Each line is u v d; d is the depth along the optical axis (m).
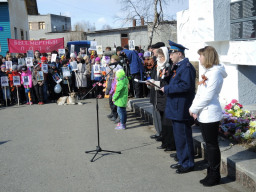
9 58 11.52
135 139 6.36
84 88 12.30
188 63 4.23
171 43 4.41
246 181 3.79
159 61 5.26
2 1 18.80
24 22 25.59
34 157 5.45
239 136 4.82
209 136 3.83
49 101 11.82
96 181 4.31
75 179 4.41
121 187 4.08
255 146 4.50
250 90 6.87
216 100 3.80
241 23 6.45
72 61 11.93
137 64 9.88
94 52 13.45
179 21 8.60
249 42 6.07
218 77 3.67
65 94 11.96
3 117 9.13
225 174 4.27
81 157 5.35
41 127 7.69
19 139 6.68
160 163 4.91
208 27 6.90
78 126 7.65
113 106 7.94
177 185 4.06
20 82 11.30
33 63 11.88
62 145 6.11
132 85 10.78
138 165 4.86
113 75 7.82
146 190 3.95
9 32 19.33
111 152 5.57
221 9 6.72
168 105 4.38
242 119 5.16
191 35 7.97
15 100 11.52
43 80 11.14
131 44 12.57
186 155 4.41
